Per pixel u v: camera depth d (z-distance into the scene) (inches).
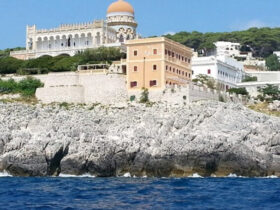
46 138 5295.3
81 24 7785.4
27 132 5433.1
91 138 5354.3
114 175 5241.1
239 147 5290.4
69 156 5211.6
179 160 5221.5
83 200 3420.3
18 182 4522.6
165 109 5772.6
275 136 5467.5
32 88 6594.5
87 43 7731.3
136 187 4158.5
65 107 6043.3
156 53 6215.6
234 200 3425.2
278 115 6323.8
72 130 5354.3
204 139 5246.1
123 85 6294.3
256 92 7770.7
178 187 4160.9
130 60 6314.0
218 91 6466.5
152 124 5502.0
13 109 5753.0
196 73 7691.9
